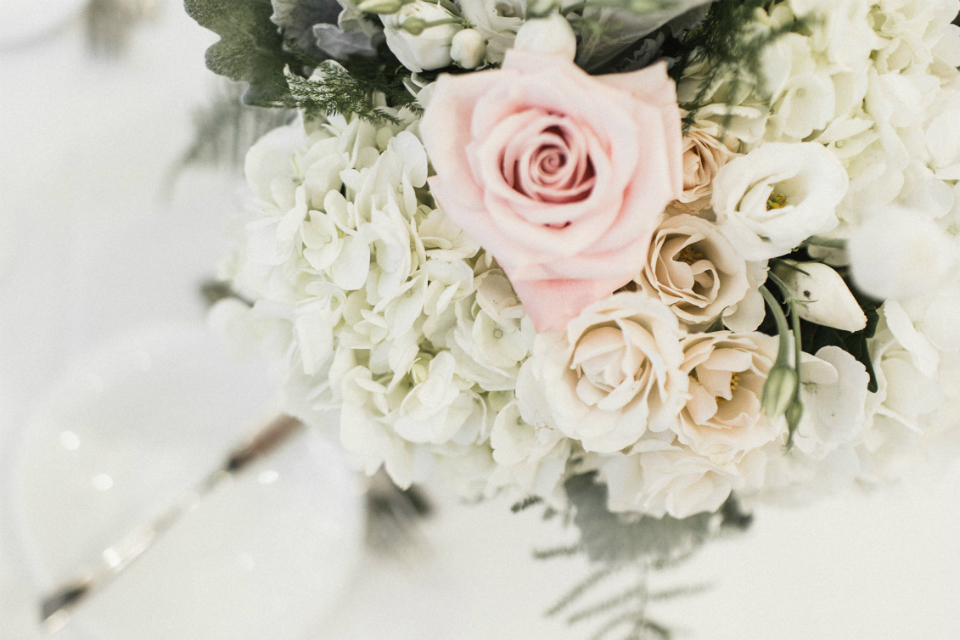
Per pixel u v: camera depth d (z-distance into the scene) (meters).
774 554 0.66
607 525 0.58
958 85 0.54
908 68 0.51
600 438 0.48
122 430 0.65
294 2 0.51
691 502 0.52
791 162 0.47
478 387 0.53
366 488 0.66
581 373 0.48
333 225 0.49
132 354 0.66
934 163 0.51
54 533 0.63
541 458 0.53
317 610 0.63
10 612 0.64
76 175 0.70
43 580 0.62
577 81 0.44
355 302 0.51
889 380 0.52
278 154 0.52
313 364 0.50
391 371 0.52
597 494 0.58
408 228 0.49
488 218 0.45
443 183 0.45
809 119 0.49
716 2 0.47
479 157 0.44
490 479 0.53
